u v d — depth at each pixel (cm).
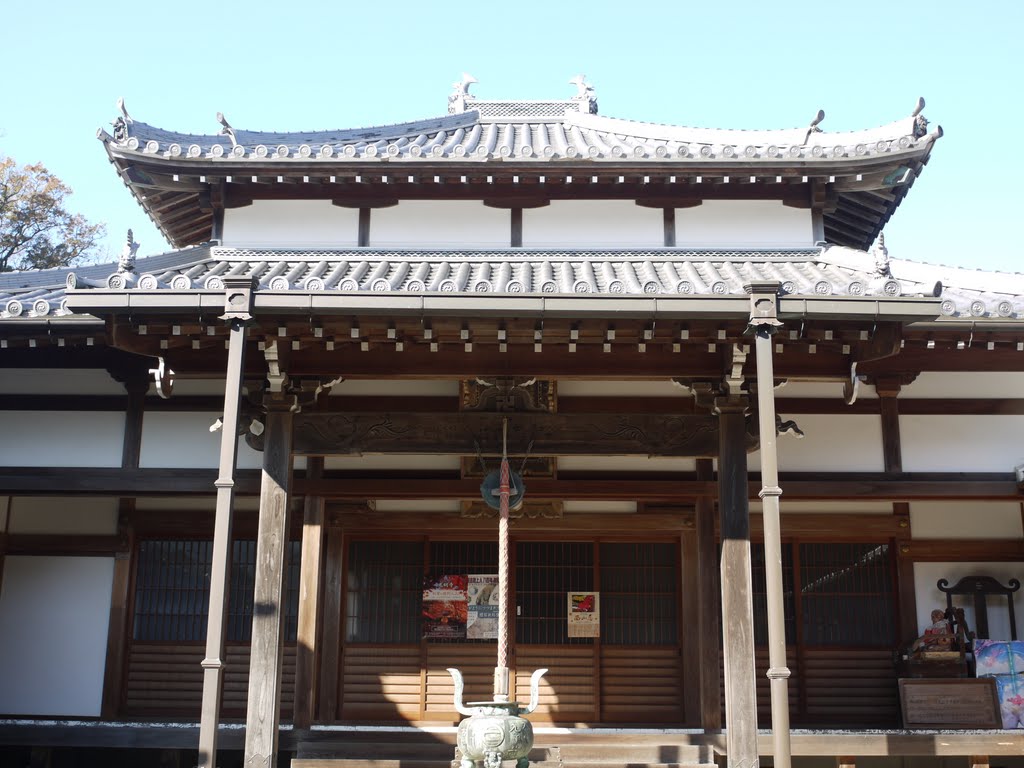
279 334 777
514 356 861
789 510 1101
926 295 738
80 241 2827
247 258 1112
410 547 1110
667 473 1027
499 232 1138
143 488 981
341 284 747
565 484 1010
